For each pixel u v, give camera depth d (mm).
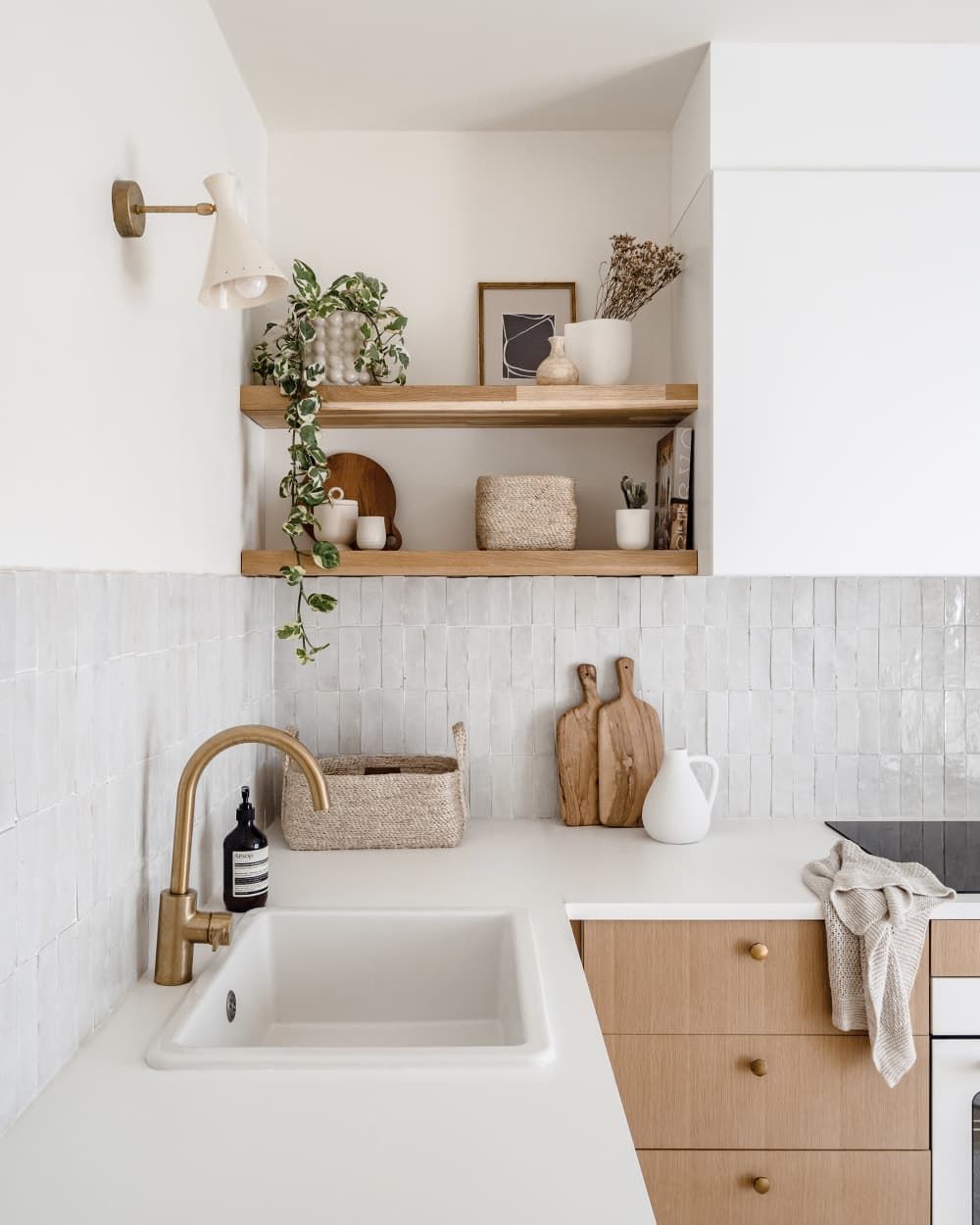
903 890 1886
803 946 1899
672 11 1979
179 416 1715
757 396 2094
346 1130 1093
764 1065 1878
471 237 2520
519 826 2457
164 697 1601
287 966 1743
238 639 2121
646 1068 1899
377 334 2309
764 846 2266
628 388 2211
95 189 1304
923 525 2096
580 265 2521
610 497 2533
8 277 1051
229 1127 1096
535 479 2268
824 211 2094
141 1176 1001
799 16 2004
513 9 1967
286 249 2508
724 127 2109
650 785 2451
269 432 2512
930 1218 1895
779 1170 1900
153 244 1551
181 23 1720
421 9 1956
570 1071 1228
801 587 2506
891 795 2523
